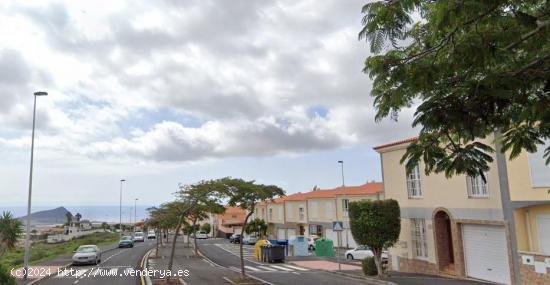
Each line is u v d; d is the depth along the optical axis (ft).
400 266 78.48
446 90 15.10
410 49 15.53
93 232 284.20
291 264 105.70
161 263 107.45
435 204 70.03
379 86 16.08
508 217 55.72
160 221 133.08
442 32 13.73
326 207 168.35
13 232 102.37
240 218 298.35
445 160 16.48
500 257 57.82
